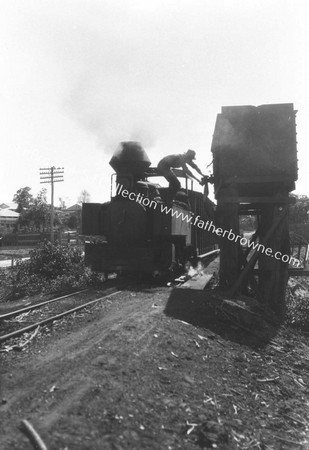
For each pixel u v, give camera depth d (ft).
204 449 11.85
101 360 15.39
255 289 29.19
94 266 37.99
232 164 28.53
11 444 10.05
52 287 38.88
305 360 22.22
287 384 18.70
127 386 13.76
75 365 14.92
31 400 12.28
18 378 13.93
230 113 28.66
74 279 40.75
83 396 12.60
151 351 16.99
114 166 39.06
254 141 28.32
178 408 13.43
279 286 29.25
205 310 24.13
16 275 45.01
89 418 11.59
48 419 11.26
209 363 17.81
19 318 23.58
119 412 12.17
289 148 27.86
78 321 22.16
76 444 10.41
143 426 11.91
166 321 21.18
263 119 28.32
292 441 14.03
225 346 20.42
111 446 10.65
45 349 17.17
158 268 36.11
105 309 24.85
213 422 13.12
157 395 13.79
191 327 21.29
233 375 17.66
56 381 13.60
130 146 38.32
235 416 14.43
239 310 24.66
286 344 23.61
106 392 13.08
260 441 13.41
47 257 45.65
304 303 31.73
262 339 23.08
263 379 18.37
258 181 28.04
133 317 21.71
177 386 14.85
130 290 32.17
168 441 11.62
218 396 15.31
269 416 15.44
